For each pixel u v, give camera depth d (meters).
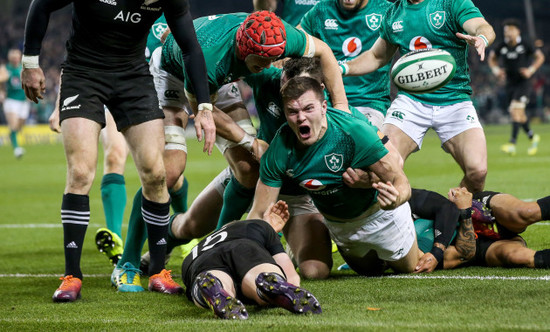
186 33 9.96
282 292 7.77
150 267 10.76
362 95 14.35
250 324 7.48
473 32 12.70
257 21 9.67
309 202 11.58
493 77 82.44
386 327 7.13
